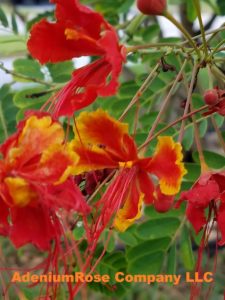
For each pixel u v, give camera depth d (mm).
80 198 167
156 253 259
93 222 190
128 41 301
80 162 190
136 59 294
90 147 190
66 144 174
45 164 165
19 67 284
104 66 187
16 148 167
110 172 194
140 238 264
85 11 176
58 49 189
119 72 170
